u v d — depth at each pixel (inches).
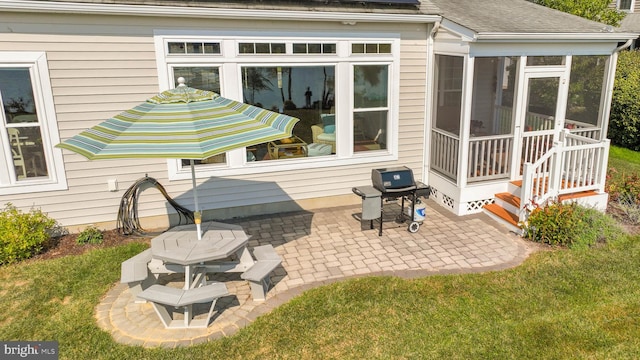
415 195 291.7
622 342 181.0
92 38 264.1
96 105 274.1
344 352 175.6
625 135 492.4
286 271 242.1
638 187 334.6
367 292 217.6
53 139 270.5
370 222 304.8
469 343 180.4
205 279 224.5
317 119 324.2
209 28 283.0
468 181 318.7
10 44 250.8
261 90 304.2
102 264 247.3
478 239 281.0
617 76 513.0
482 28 288.8
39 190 274.4
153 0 262.5
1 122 259.9
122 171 289.0
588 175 312.0
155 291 186.2
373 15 302.7
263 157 318.7
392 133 343.0
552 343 180.4
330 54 313.4
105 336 185.8
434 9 319.3
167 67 280.5
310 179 332.2
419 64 337.1
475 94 338.6
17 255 251.3
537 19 338.3
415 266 246.2
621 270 236.7
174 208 303.4
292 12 286.5
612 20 603.5
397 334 186.2
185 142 170.1
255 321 195.6
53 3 243.6
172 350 176.7
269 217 321.7
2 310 204.7
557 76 325.1
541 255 256.2
